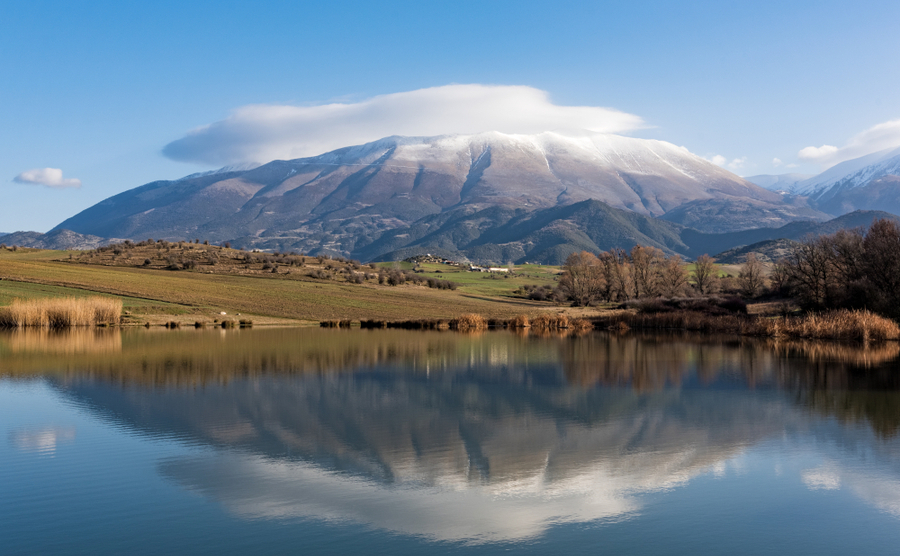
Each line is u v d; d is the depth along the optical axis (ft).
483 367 146.51
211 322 281.33
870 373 135.95
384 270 523.29
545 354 176.14
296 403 101.45
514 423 87.97
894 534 50.26
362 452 72.84
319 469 66.54
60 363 146.82
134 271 400.67
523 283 615.98
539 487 60.95
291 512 54.44
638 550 47.42
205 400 103.19
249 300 343.67
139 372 133.80
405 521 52.65
